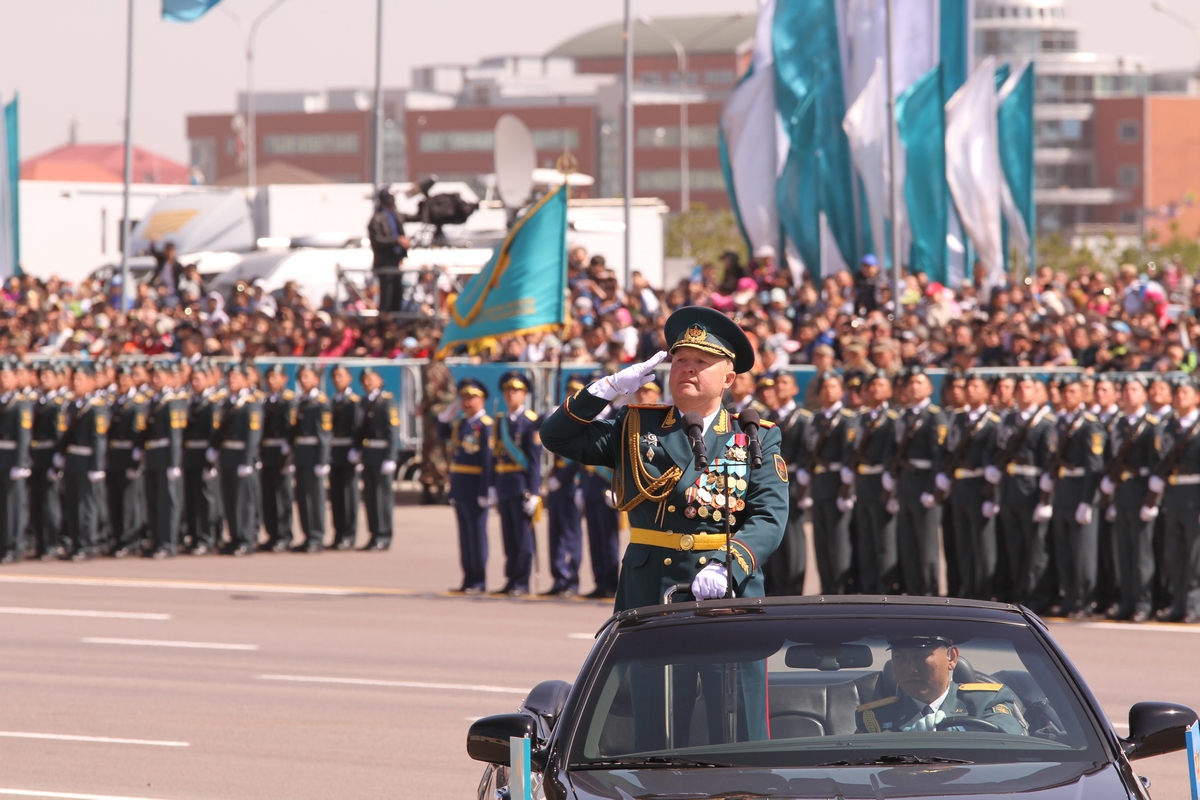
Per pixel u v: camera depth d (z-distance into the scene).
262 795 28.16
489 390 75.00
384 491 66.50
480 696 36.84
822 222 97.38
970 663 17.38
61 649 44.06
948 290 84.06
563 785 16.06
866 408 51.69
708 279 89.38
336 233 122.06
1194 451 46.38
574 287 85.94
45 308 96.19
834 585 51.88
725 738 16.98
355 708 35.66
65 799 28.06
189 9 108.50
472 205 95.50
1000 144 108.75
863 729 16.92
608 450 21.61
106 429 65.56
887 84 82.56
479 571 54.81
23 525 65.31
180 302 100.06
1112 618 47.88
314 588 56.25
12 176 114.00
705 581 19.81
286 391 66.56
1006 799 15.07
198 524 66.75
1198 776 16.61
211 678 39.56
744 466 21.08
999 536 50.31
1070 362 64.62
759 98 97.81
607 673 17.67
